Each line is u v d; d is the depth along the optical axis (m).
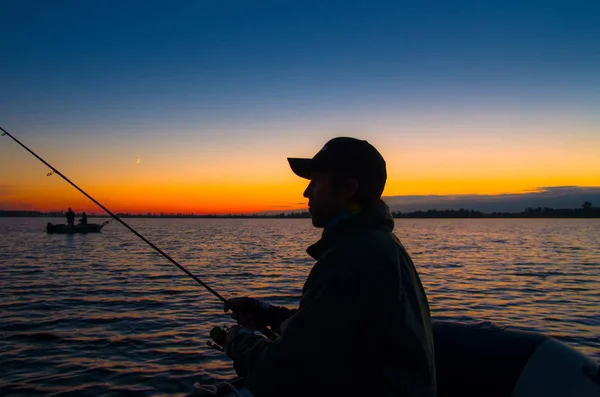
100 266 16.77
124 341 6.71
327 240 1.72
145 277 13.74
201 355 6.07
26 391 4.85
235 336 1.87
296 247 28.83
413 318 1.54
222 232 57.50
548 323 8.02
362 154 1.74
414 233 56.41
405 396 1.47
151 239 37.31
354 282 1.47
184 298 10.20
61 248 26.25
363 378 1.45
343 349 1.44
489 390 2.16
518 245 32.25
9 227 70.50
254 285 12.36
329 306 1.46
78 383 5.09
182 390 4.93
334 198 1.75
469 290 11.74
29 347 6.39
